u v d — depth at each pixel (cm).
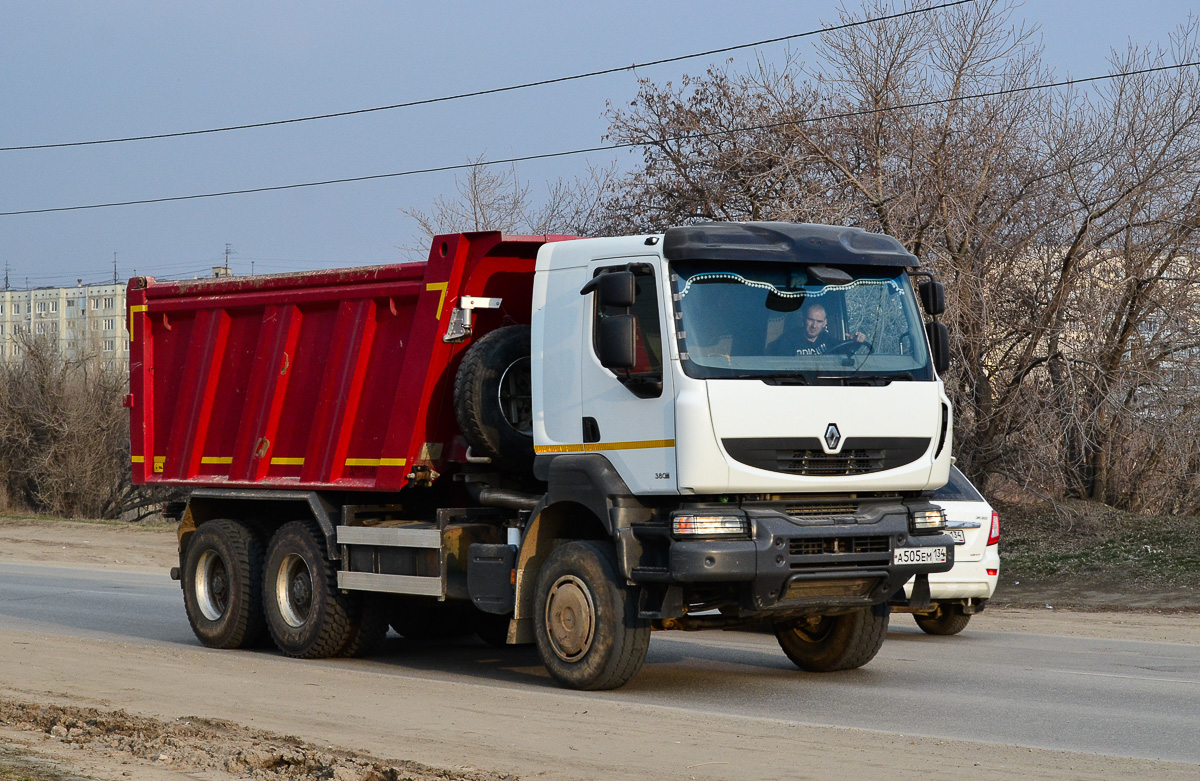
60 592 1986
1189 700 937
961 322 2325
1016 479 2367
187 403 1343
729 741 740
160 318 1380
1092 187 2306
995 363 2384
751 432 877
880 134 2506
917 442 944
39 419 4597
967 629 1452
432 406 1091
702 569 864
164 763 660
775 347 903
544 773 646
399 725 793
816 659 1078
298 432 1223
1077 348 2267
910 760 691
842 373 917
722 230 907
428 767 653
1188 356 2239
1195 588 1814
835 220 2388
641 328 909
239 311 1290
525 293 1106
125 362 4931
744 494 895
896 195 2400
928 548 950
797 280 923
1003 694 962
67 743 715
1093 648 1262
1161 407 2230
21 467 4716
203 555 1312
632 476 907
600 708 862
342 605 1173
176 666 1084
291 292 1225
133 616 1642
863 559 920
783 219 2425
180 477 1356
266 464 1252
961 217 2339
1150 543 2108
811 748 722
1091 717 862
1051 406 2286
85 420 4588
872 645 1059
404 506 1169
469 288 1078
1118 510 2431
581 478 938
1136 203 2270
